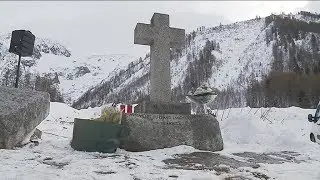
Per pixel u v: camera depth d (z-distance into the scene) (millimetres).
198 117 9414
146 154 8219
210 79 120812
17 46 11547
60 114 19531
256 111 18000
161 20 10469
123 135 8602
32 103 8195
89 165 6504
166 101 10062
